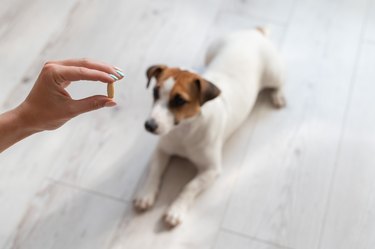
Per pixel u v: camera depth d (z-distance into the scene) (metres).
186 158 1.38
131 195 1.32
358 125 1.44
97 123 1.41
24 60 1.51
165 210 1.30
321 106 1.46
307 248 1.26
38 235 1.26
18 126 0.80
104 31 1.57
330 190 1.34
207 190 1.33
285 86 1.49
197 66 1.51
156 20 1.60
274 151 1.39
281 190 1.33
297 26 1.60
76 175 1.34
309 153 1.39
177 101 1.14
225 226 1.28
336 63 1.54
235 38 1.38
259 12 1.63
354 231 1.29
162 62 1.52
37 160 1.35
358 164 1.38
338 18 1.62
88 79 0.76
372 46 1.57
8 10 1.60
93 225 1.27
